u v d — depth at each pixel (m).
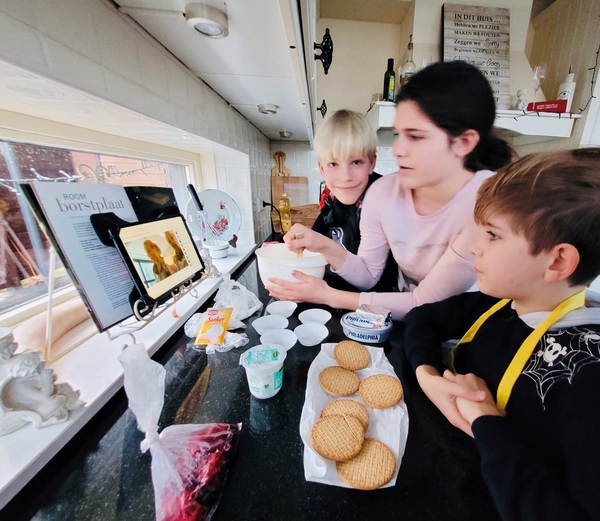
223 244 1.36
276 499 0.32
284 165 2.30
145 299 0.58
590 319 0.32
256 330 0.68
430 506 0.31
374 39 1.75
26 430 0.38
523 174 0.33
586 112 1.43
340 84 1.82
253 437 0.41
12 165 0.62
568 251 0.31
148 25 0.58
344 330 0.66
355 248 1.12
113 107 0.55
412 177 0.65
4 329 0.38
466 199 0.63
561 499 0.25
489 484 0.30
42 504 0.32
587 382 0.27
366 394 0.45
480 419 0.35
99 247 0.54
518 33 1.49
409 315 0.61
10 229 0.63
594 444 0.24
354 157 0.93
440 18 1.44
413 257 0.77
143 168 1.08
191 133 0.85
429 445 0.39
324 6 1.58
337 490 0.33
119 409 0.46
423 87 0.57
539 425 0.31
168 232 0.72
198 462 0.36
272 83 0.92
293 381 0.53
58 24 0.40
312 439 0.37
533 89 1.49
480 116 0.57
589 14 1.42
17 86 0.42
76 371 0.51
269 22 0.55
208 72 0.83
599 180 0.28
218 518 0.31
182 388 0.51
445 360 0.51
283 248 0.92
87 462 0.37
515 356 0.36
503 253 0.35
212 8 0.50
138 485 0.34
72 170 0.77
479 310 0.56
